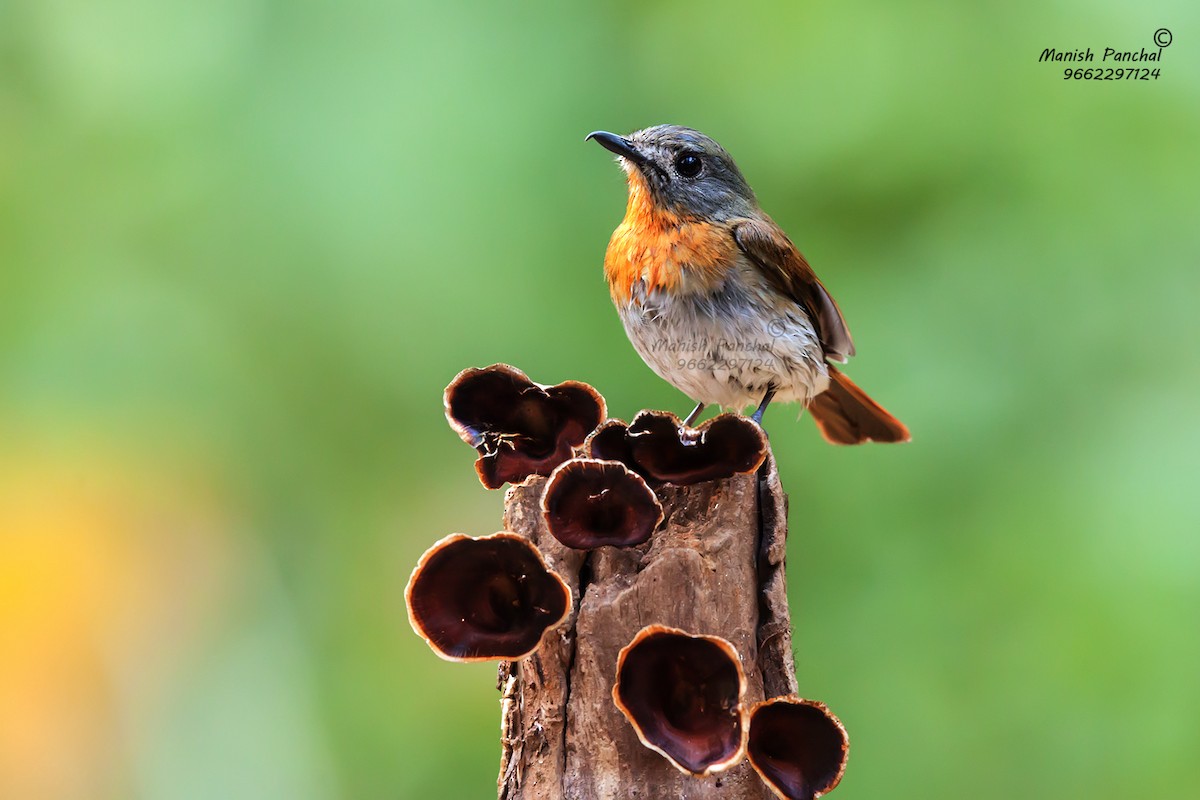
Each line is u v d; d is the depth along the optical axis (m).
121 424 12.29
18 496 13.07
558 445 6.51
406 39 11.33
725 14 11.52
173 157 11.89
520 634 5.60
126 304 11.99
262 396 11.83
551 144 11.19
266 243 11.41
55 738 13.64
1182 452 10.30
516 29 11.41
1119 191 10.97
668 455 6.23
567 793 5.78
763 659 6.14
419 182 10.98
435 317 11.02
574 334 10.94
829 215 11.48
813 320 9.70
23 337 12.13
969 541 10.55
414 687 12.57
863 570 10.78
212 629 13.23
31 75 12.33
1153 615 9.88
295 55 11.59
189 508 12.75
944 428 10.84
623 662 5.39
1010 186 11.21
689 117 11.49
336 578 12.77
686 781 5.73
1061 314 10.95
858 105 11.30
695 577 5.90
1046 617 10.19
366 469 12.26
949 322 11.08
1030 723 10.20
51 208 12.16
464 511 12.61
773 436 11.26
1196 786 9.78
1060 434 10.72
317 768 12.60
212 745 13.07
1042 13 11.29
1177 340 10.72
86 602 14.01
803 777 5.63
